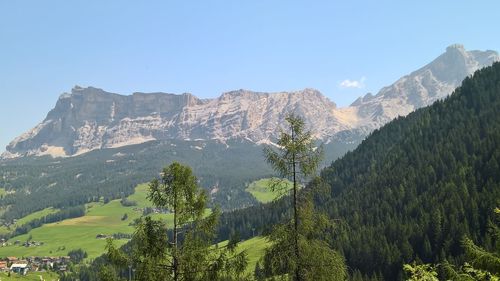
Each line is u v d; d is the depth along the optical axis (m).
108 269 23.50
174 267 23.78
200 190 25.62
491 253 19.19
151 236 23.83
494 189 116.88
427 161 161.88
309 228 25.62
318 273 24.52
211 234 25.12
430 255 108.12
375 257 114.06
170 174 25.03
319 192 26.55
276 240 25.55
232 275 24.14
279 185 26.58
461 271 19.42
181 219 24.83
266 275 25.50
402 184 155.00
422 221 119.56
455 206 117.50
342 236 123.00
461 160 148.75
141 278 22.88
